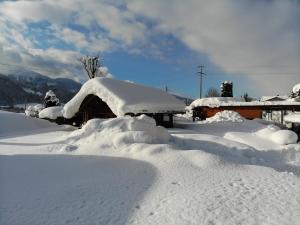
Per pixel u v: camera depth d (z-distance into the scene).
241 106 31.00
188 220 5.98
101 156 11.21
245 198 7.06
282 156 14.03
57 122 28.14
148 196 7.31
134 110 19.66
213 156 10.23
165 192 7.55
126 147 11.82
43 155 11.59
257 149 14.46
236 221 5.91
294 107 27.56
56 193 7.61
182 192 7.51
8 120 24.61
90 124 14.31
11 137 19.28
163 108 21.30
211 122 22.56
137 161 10.40
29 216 6.32
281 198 7.06
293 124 20.28
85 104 22.91
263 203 6.76
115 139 12.43
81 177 8.92
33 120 26.56
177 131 18.97
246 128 19.86
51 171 9.51
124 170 9.52
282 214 6.21
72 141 13.61
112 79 22.52
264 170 9.47
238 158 12.62
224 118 24.77
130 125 13.62
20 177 8.93
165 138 13.30
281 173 9.20
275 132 16.45
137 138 12.54
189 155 10.45
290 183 8.19
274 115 37.91
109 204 6.89
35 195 7.50
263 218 6.03
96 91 21.17
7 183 8.42
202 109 35.00
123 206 6.76
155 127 13.55
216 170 9.38
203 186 7.96
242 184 8.12
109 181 8.52
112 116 23.25
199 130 20.41
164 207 6.62
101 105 23.36
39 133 21.48
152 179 8.63
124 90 21.53
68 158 11.05
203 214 6.22
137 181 8.48
